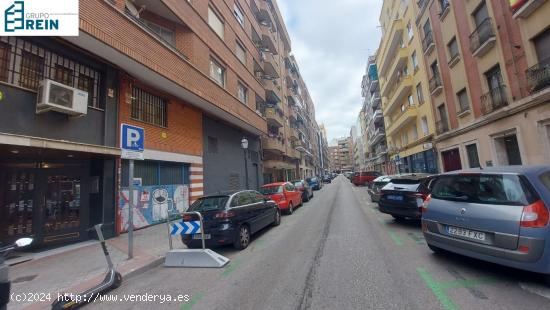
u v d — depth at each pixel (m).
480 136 13.34
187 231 5.98
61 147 6.24
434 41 17.70
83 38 6.77
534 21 9.49
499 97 11.45
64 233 7.35
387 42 27.70
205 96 12.03
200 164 13.16
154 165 10.29
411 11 21.61
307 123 60.62
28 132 6.14
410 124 25.22
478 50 12.41
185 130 12.16
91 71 7.96
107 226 7.86
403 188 8.00
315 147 78.44
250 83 19.25
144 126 9.70
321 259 5.18
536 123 9.75
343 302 3.37
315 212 12.03
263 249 6.38
